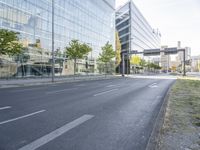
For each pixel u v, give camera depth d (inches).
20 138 213.5
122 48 3614.7
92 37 2186.3
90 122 281.3
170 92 639.8
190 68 6461.6
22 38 1224.8
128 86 917.8
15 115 312.8
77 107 390.6
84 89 756.0
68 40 1715.1
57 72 1566.2
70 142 204.2
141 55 4222.4
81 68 1939.0
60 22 1608.0
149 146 190.9
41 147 190.4
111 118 306.2
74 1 1825.8
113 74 2753.4
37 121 280.7
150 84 1055.0
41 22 1395.2
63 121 283.6
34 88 775.7
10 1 1145.4
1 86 813.9
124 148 191.0
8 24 1132.5
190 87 832.9
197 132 229.3
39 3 1376.7
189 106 387.9
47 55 1457.9
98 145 197.3
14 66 1181.7
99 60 2137.1
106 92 660.1
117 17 3850.9
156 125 266.1
